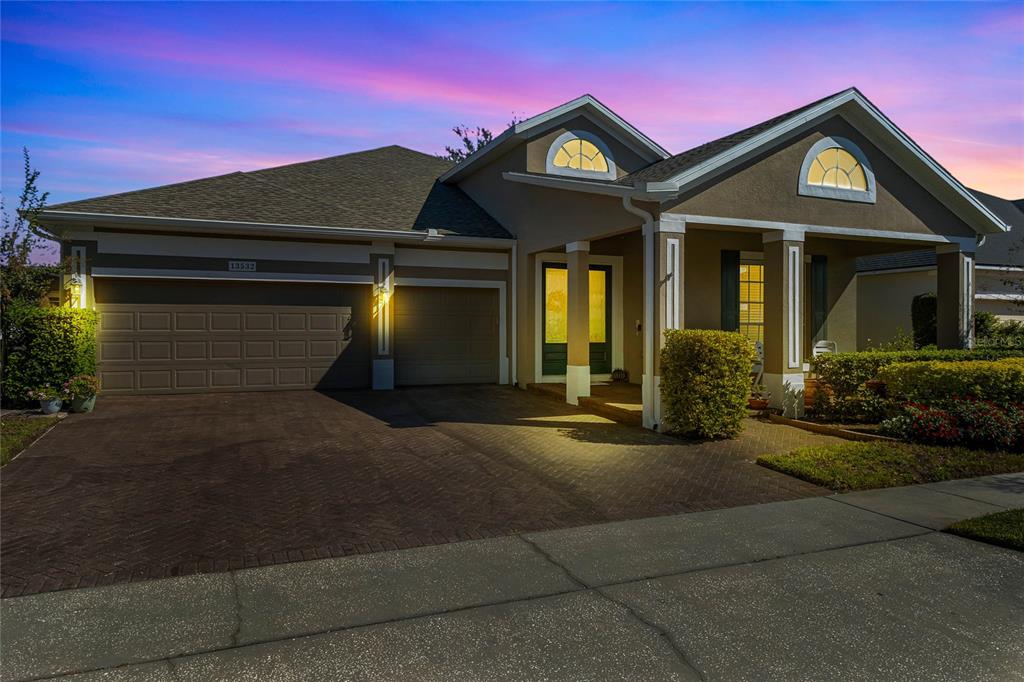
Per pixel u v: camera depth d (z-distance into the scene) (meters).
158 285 13.02
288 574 4.66
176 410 11.38
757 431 10.06
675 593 4.39
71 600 4.21
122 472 7.39
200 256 13.09
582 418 11.20
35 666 3.40
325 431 9.81
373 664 3.47
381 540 5.38
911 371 9.89
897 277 18.45
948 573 4.76
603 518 6.02
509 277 15.32
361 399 12.95
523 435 9.73
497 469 7.73
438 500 6.50
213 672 3.37
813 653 3.62
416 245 14.74
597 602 4.24
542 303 14.71
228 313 13.47
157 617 3.97
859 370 10.62
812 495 6.83
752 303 14.12
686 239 13.09
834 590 4.46
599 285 14.98
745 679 3.37
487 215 16.27
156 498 6.45
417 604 4.18
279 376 13.84
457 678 3.34
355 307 14.33
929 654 3.62
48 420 10.18
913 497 6.73
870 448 8.52
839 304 15.11
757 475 7.60
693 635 3.81
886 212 11.83
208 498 6.46
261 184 15.43
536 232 13.97
